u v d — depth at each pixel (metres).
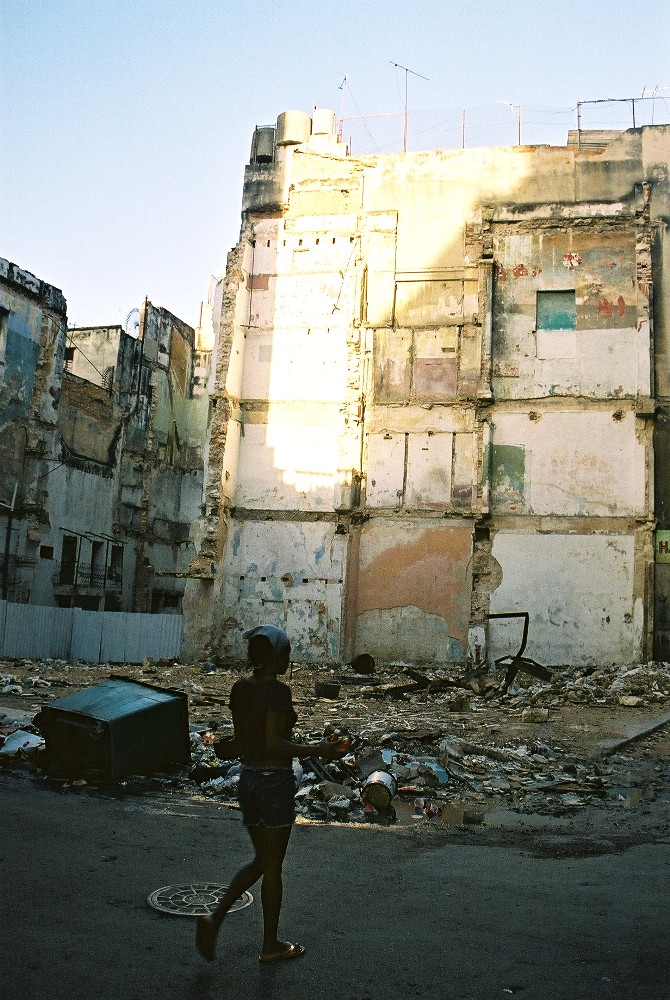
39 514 32.97
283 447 27.95
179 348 45.84
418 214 27.89
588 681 21.98
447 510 26.16
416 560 26.19
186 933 4.87
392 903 5.53
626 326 25.78
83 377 40.03
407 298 27.55
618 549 24.77
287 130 29.45
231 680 22.20
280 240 29.02
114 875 5.91
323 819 8.23
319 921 5.14
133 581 40.56
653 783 10.79
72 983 4.14
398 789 9.62
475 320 26.81
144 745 9.26
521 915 5.35
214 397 28.08
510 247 26.92
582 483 25.30
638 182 26.41
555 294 26.47
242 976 4.30
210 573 26.72
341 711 16.70
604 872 6.48
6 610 27.06
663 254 25.98
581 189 26.77
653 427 25.14
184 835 7.17
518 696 19.61
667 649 24.11
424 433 26.77
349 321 27.94
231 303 28.56
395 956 4.63
